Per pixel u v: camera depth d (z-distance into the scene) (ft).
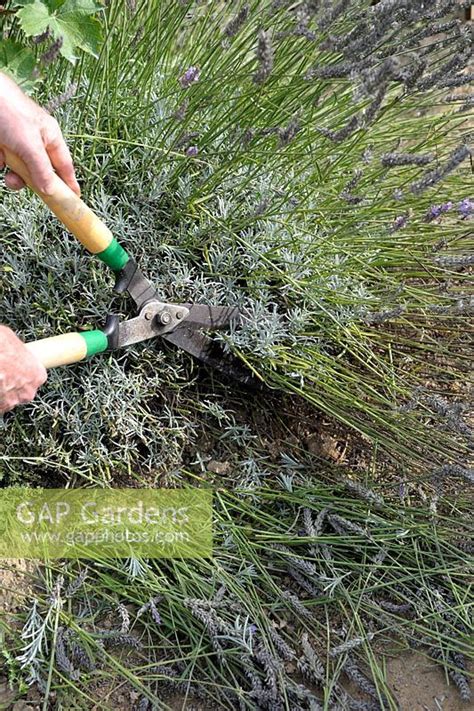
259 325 5.91
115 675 4.69
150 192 5.95
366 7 6.54
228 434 6.05
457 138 7.19
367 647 4.88
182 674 4.83
